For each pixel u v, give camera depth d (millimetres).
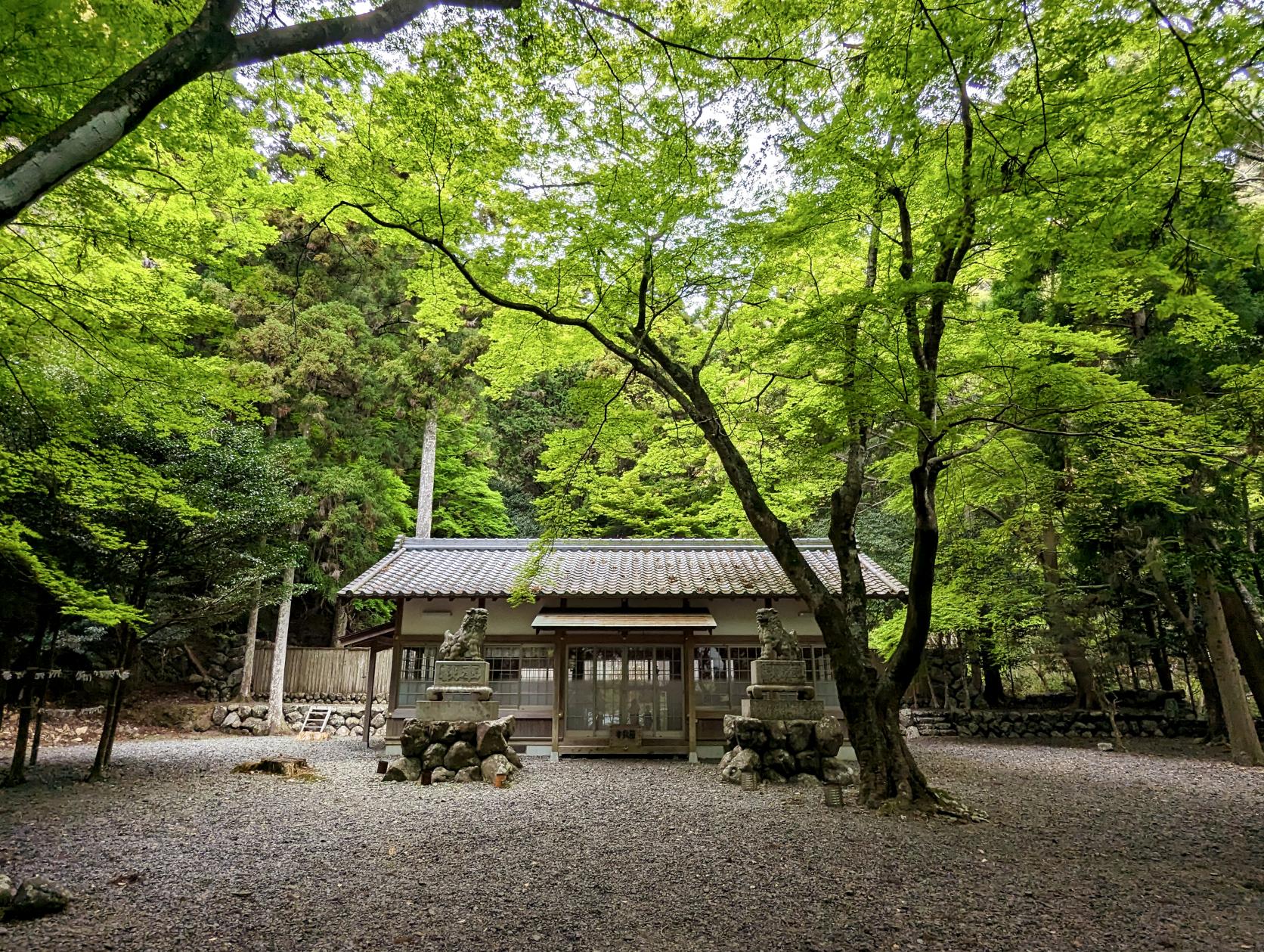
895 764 7738
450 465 23094
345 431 18344
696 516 16953
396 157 6977
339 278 19062
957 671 18219
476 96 6125
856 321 6992
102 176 6305
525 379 10320
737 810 7664
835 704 12914
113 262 6703
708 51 5480
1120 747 13992
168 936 3977
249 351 15523
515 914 4406
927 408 7852
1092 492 11531
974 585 15016
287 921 4238
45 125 4758
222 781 9445
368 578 13344
